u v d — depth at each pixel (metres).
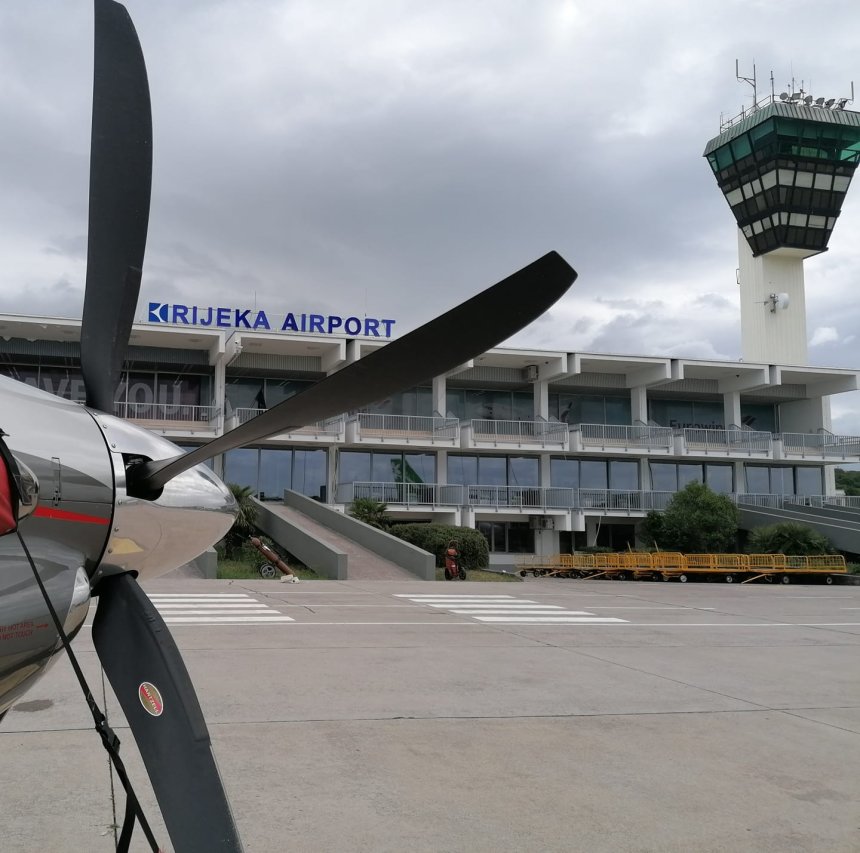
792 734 6.45
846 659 10.35
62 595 2.26
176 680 2.36
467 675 8.45
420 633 11.47
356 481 30.38
